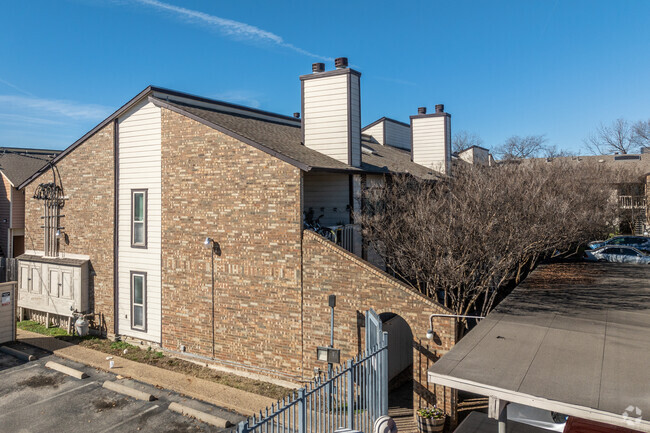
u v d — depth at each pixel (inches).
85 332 641.6
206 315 548.1
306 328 484.1
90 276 658.2
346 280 458.6
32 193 724.7
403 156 940.0
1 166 960.3
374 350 362.0
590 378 235.6
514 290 458.6
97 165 646.5
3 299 620.7
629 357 264.8
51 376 516.4
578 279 517.3
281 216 495.5
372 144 960.9
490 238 466.0
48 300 693.9
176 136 568.7
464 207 460.4
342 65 614.2
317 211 621.0
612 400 210.5
